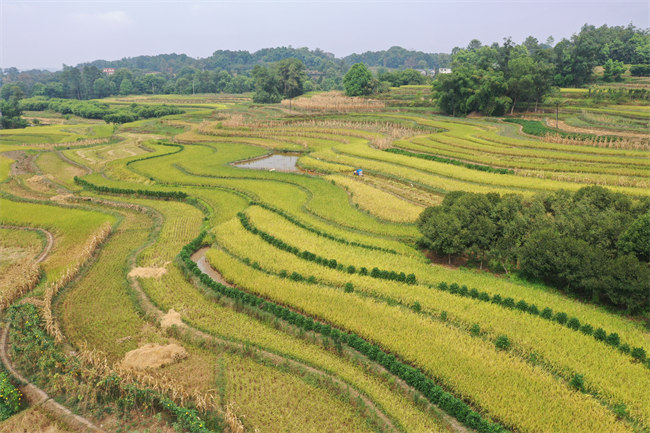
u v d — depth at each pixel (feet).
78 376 96.58
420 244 156.56
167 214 198.80
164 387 89.92
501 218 141.90
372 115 465.47
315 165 271.49
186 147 355.15
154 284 134.82
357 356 100.12
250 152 325.62
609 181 206.69
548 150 283.59
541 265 123.03
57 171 296.30
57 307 125.08
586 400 82.94
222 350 105.60
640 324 107.55
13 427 84.99
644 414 79.51
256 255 151.43
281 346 105.40
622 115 372.58
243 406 88.02
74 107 651.25
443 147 306.14
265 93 633.20
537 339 100.53
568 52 505.25
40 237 182.09
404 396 89.45
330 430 82.38
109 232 179.32
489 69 449.06
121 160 308.19
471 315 110.93
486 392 86.12
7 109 540.52
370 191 215.51
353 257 145.89
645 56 545.85
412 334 104.73
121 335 112.06
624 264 108.06
